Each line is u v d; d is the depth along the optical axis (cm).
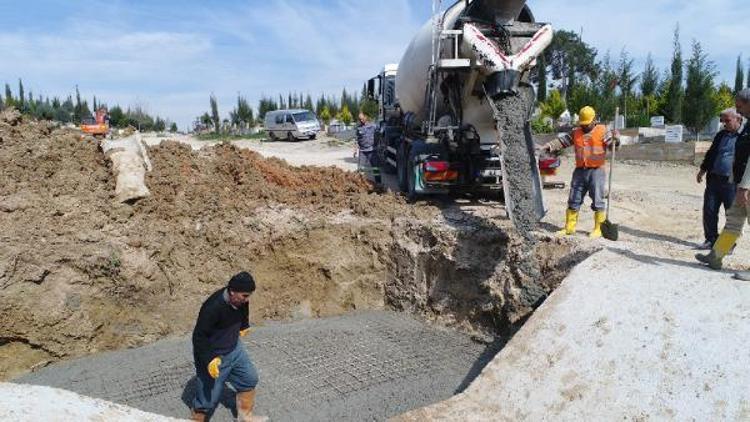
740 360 452
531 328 560
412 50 1063
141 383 632
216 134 3991
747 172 541
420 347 725
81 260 707
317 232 863
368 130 1389
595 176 735
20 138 815
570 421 462
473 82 877
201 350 486
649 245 709
